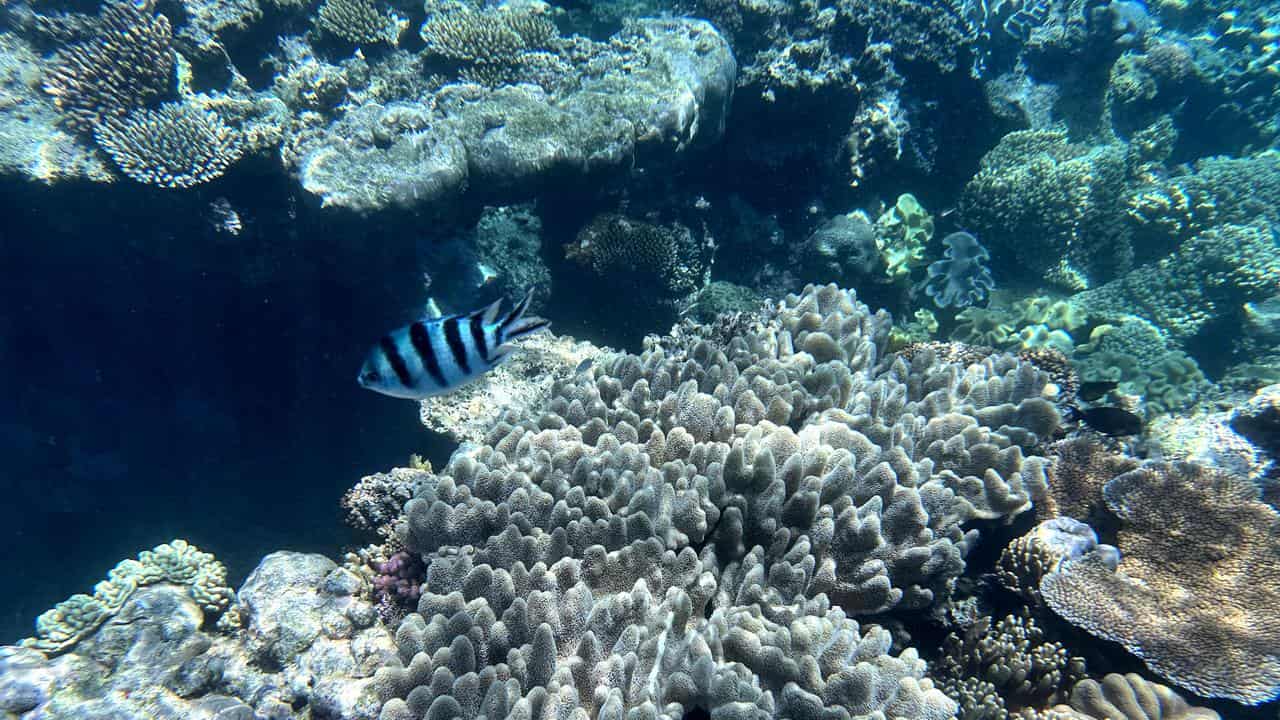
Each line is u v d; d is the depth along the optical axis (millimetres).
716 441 785
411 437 1750
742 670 561
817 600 623
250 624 838
